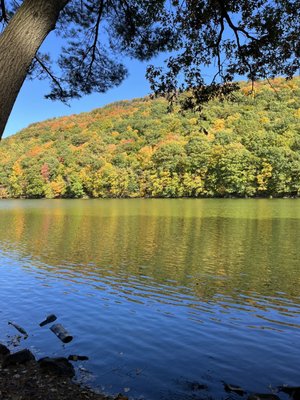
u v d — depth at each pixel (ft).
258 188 237.04
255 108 323.98
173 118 380.37
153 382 19.67
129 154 340.59
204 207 170.19
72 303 34.73
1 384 18.26
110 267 51.60
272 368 21.47
